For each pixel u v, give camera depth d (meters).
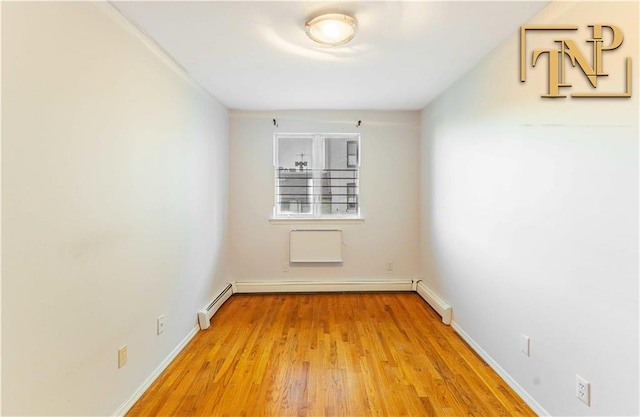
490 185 2.32
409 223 4.11
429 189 3.69
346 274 4.11
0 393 1.14
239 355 2.48
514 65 2.02
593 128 1.44
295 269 4.10
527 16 1.83
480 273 2.47
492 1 1.69
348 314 3.34
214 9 1.74
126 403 1.84
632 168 1.27
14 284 1.18
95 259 1.60
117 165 1.77
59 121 1.37
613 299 1.35
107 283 1.69
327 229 4.07
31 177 1.24
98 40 1.61
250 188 4.04
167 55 2.32
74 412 1.47
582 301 1.51
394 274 4.12
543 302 1.77
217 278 3.55
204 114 3.13
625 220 1.30
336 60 2.44
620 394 1.33
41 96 1.28
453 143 2.99
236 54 2.32
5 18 1.14
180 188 2.58
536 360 1.83
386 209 4.10
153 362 2.15
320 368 2.29
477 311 2.52
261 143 4.03
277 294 4.02
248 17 1.83
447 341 2.71
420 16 1.83
